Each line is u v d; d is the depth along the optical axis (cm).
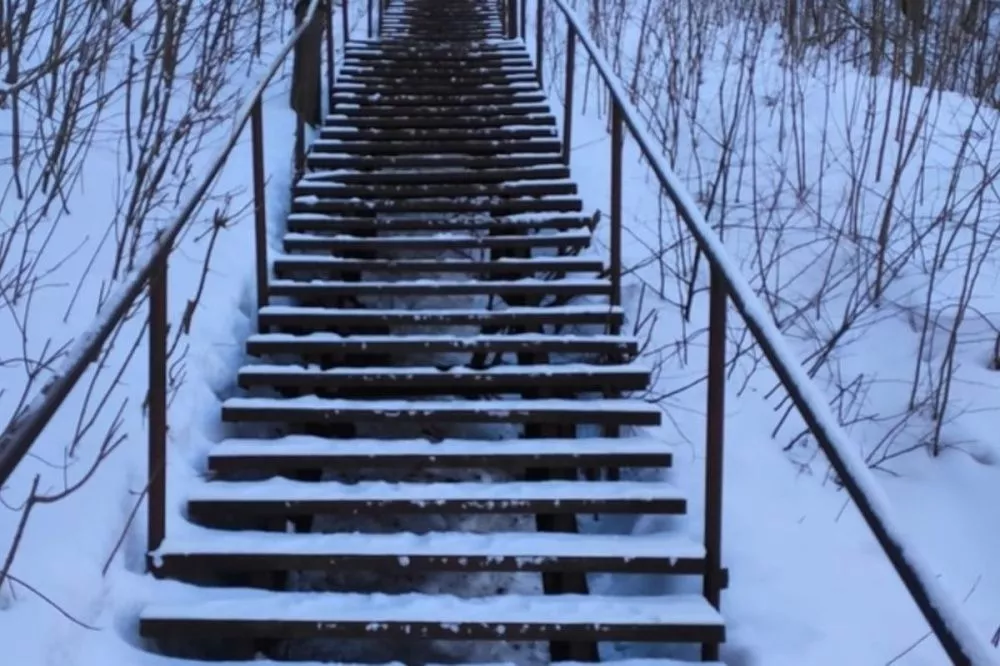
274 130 575
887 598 282
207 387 355
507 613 260
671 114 664
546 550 278
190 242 432
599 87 714
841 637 266
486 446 321
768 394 384
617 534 327
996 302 466
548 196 506
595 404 342
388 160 532
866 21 796
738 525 312
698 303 455
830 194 564
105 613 247
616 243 417
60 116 491
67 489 263
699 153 627
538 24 673
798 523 316
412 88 635
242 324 406
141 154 408
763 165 600
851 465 174
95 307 364
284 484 304
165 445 276
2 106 450
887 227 463
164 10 480
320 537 283
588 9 850
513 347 378
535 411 338
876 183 575
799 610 277
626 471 345
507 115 600
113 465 286
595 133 655
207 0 671
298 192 500
